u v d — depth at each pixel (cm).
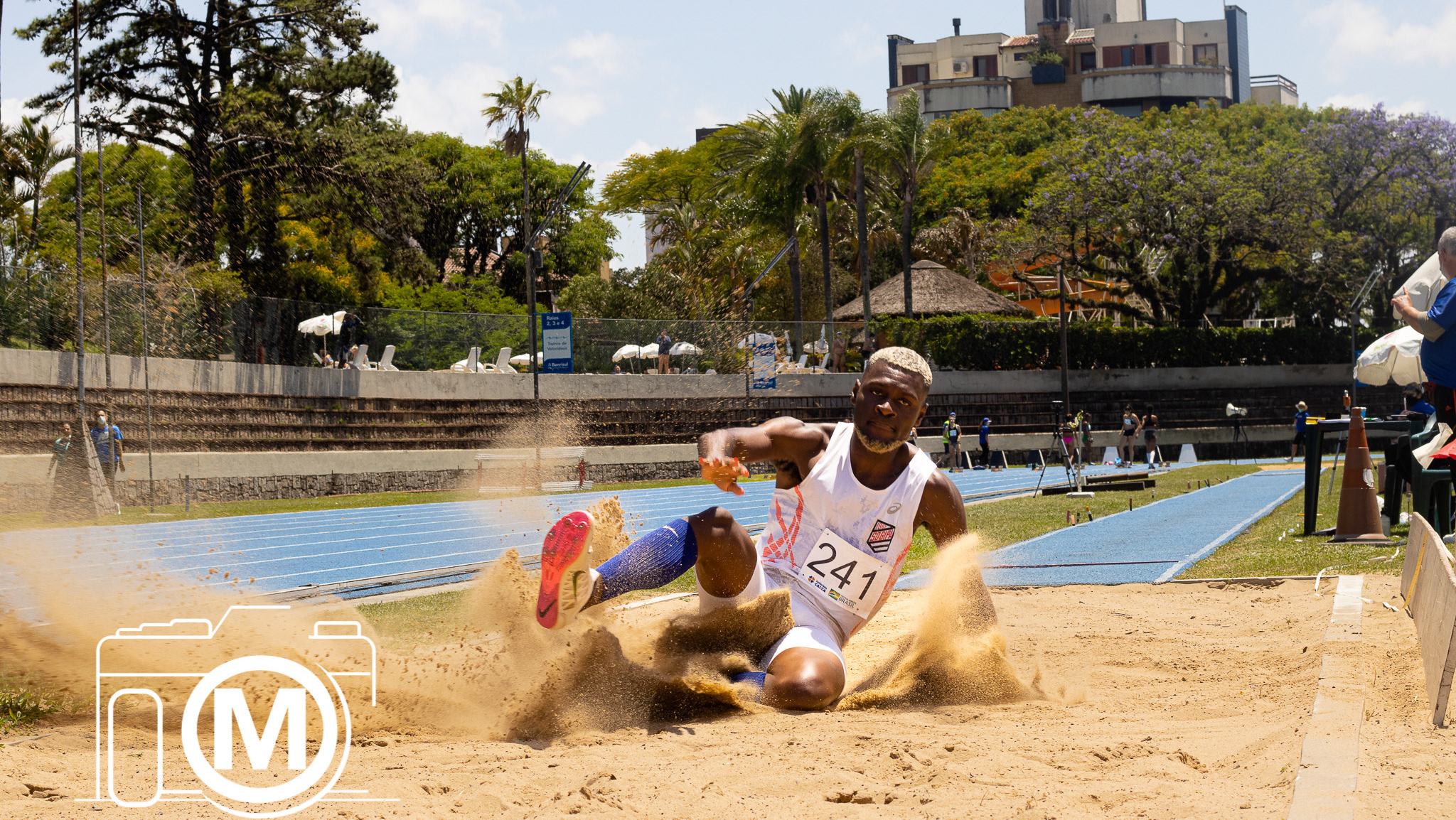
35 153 3478
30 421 2050
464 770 338
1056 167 4884
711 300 4766
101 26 2795
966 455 3831
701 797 303
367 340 2922
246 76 3114
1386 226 4894
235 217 3075
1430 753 331
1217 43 13250
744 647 456
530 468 2781
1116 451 4209
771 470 3153
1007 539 1273
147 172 3675
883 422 439
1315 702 397
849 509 457
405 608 762
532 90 4462
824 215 4256
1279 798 288
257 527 1638
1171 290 4838
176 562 1140
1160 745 362
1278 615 670
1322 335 4575
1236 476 2828
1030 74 12744
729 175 4734
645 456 3155
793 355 3781
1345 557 921
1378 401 4631
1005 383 4166
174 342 2466
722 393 3456
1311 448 1176
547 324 3141
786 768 334
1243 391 4488
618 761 347
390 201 3170
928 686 462
